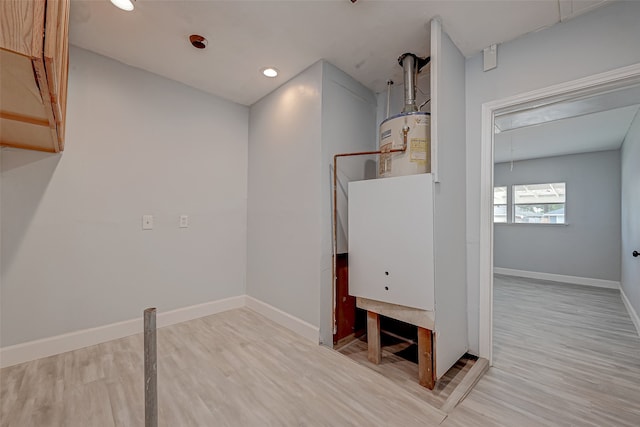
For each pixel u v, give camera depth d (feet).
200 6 5.68
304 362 6.44
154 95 8.40
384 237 6.48
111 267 7.56
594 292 14.19
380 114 9.59
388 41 6.83
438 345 5.81
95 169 7.35
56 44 3.01
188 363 6.32
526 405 5.29
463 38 6.63
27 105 3.96
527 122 8.44
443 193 6.18
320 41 6.86
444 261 6.16
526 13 5.79
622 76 5.38
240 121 10.49
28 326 6.39
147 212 8.22
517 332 8.98
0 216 6.14
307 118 8.04
